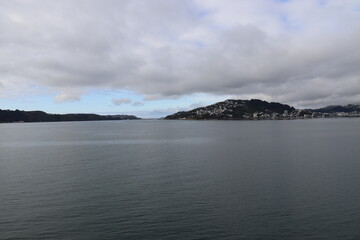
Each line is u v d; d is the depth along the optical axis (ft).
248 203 114.32
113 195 126.11
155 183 145.28
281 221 97.76
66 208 110.83
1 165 203.92
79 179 156.15
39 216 103.35
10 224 96.94
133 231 91.61
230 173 166.30
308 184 140.26
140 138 452.35
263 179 151.12
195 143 353.72
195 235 88.79
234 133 530.68
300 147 292.20
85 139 447.01
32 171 179.93
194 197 122.01
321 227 93.50
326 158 216.13
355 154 235.40
